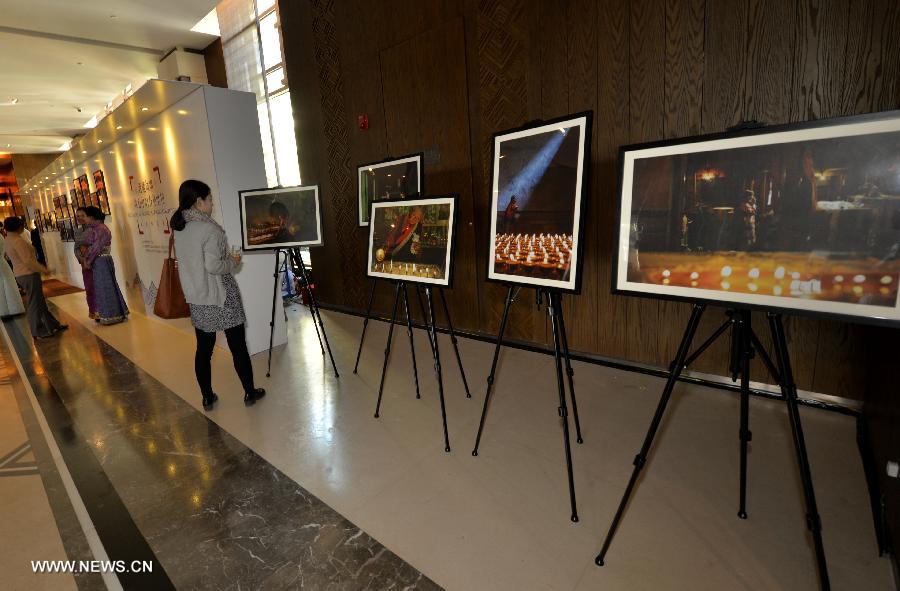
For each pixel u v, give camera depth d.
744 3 2.44
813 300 1.28
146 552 1.80
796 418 1.35
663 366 3.12
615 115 2.99
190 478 2.28
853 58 2.21
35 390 3.57
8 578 1.70
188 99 3.75
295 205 3.44
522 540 1.74
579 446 2.34
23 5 4.85
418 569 1.64
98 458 2.51
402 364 3.65
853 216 1.21
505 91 3.51
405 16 4.04
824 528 1.69
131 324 5.50
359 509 1.97
